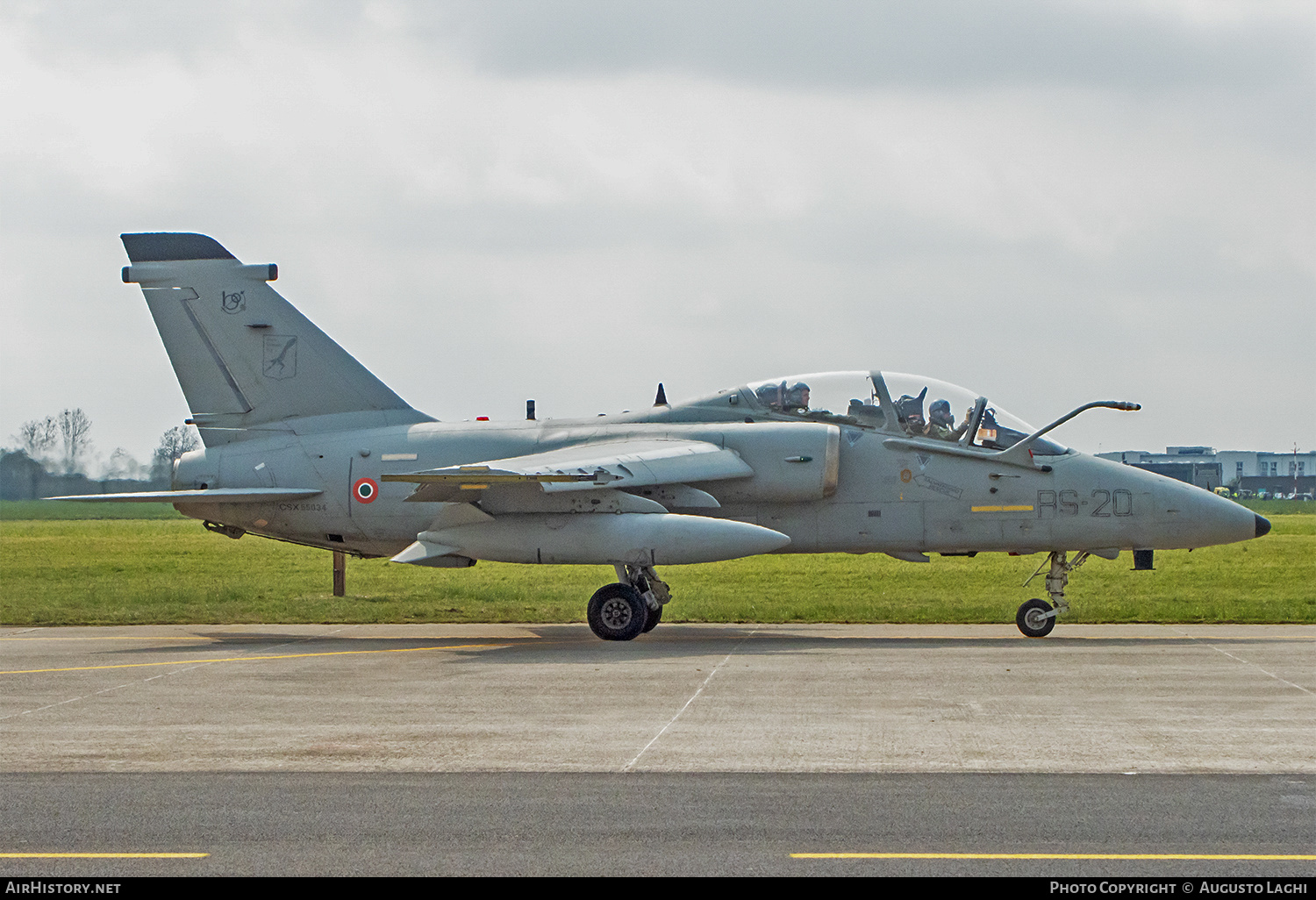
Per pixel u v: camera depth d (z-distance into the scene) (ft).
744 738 72.95
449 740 72.90
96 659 112.16
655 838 53.16
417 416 147.13
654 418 138.62
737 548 121.19
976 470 129.59
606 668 102.53
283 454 143.13
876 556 319.68
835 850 51.42
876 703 84.23
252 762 67.56
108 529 541.75
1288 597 173.99
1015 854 50.72
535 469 116.16
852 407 133.90
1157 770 64.34
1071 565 132.16
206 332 147.23
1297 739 71.56
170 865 50.14
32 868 49.96
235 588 203.51
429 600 176.65
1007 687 90.33
